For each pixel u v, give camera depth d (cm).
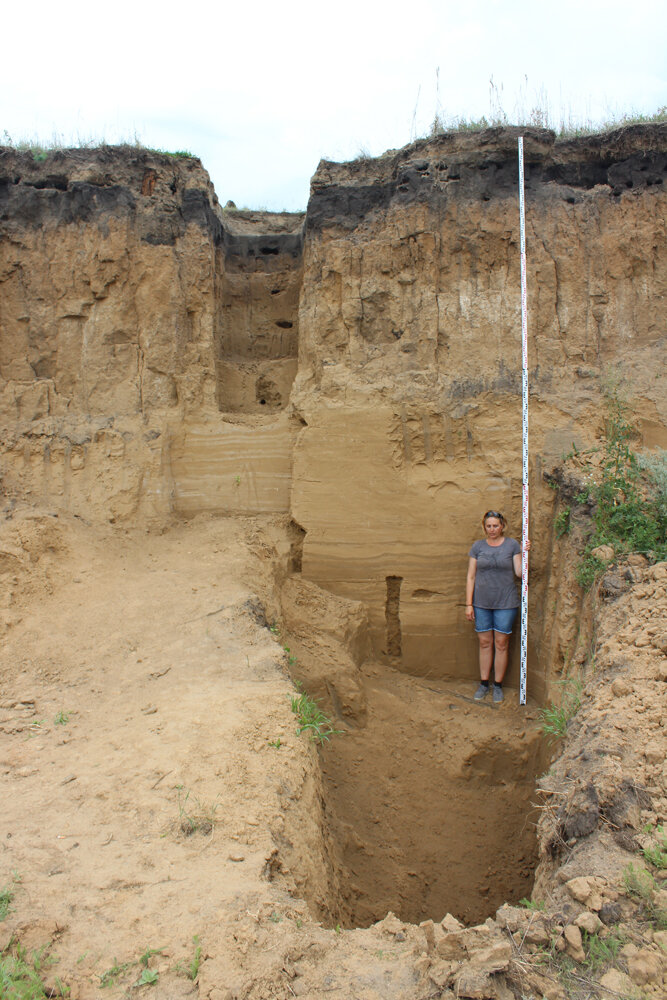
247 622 593
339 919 431
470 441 720
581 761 407
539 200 748
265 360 857
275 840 382
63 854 357
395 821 581
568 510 647
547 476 691
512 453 709
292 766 445
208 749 440
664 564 525
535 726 632
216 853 363
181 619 596
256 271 902
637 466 638
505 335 734
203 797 400
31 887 333
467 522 711
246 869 351
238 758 435
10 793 406
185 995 282
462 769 615
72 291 771
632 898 313
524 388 681
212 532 728
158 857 358
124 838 371
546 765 587
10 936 303
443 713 664
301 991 289
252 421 774
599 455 668
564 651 603
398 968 304
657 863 328
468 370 731
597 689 462
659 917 301
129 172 781
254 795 408
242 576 661
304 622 684
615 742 400
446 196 742
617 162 756
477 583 677
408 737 640
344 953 313
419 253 746
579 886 317
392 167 773
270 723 473
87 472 736
